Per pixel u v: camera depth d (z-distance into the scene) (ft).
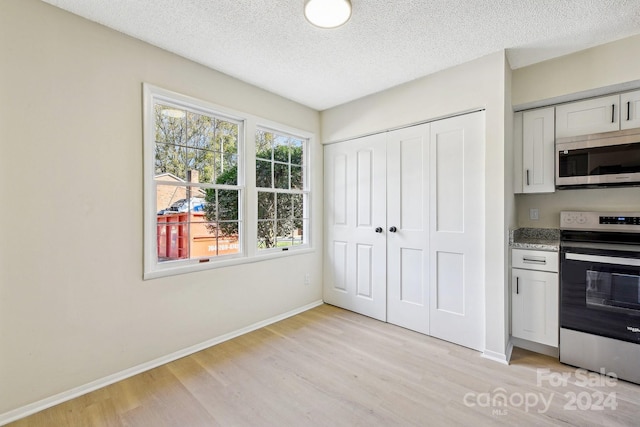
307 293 11.05
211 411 5.46
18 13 5.21
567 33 6.38
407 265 9.16
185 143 7.80
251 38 6.61
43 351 5.51
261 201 9.77
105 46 6.19
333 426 5.08
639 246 6.80
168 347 7.23
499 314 7.23
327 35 6.47
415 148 8.93
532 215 9.14
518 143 8.48
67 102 5.74
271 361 7.25
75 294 5.87
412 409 5.49
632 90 6.94
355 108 10.30
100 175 6.15
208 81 7.98
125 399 5.80
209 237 8.30
